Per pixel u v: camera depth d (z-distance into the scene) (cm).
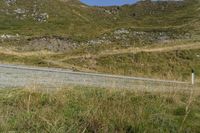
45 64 4678
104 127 988
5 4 11806
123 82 2278
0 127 882
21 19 11162
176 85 2227
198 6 14225
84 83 1961
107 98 1316
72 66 4962
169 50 6475
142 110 1160
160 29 9419
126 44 7850
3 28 9919
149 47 6956
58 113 1052
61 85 1521
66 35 8006
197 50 6594
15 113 1005
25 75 2214
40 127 934
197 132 1091
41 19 11400
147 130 1035
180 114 1258
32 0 12531
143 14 14975
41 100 1174
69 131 920
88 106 1123
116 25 11925
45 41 7319
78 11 13662
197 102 1478
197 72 5619
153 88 1738
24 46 6912
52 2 13125
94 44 7819
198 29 9588
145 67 5525
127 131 1022
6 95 1188
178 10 14438
